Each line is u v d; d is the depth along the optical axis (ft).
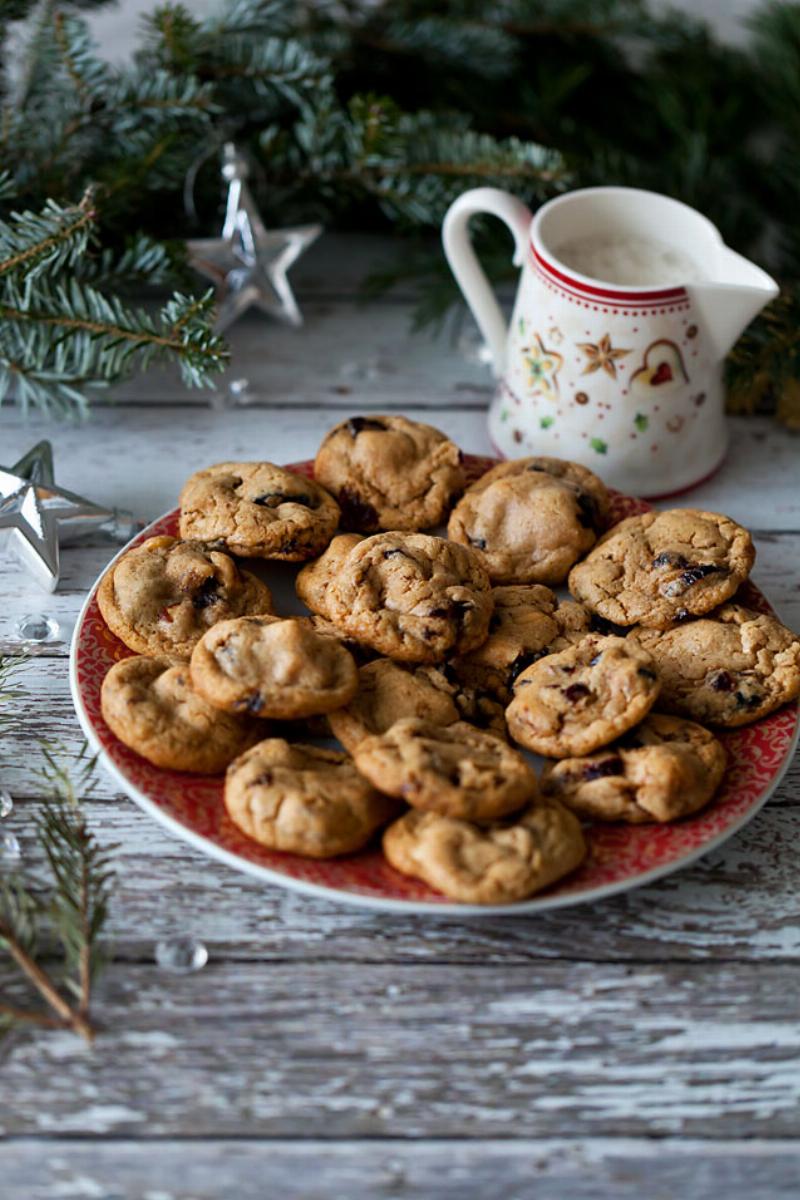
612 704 2.43
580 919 2.40
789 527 2.98
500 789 2.29
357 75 3.47
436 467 2.80
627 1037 2.30
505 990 2.33
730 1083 2.26
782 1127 2.23
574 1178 2.18
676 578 2.61
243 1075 2.24
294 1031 2.28
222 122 3.33
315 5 3.44
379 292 3.45
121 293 3.16
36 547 2.75
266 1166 2.18
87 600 2.62
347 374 3.27
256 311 3.41
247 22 3.19
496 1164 2.19
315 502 2.73
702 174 3.35
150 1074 2.24
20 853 2.45
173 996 2.31
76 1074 2.23
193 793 2.39
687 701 2.53
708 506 3.01
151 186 3.15
